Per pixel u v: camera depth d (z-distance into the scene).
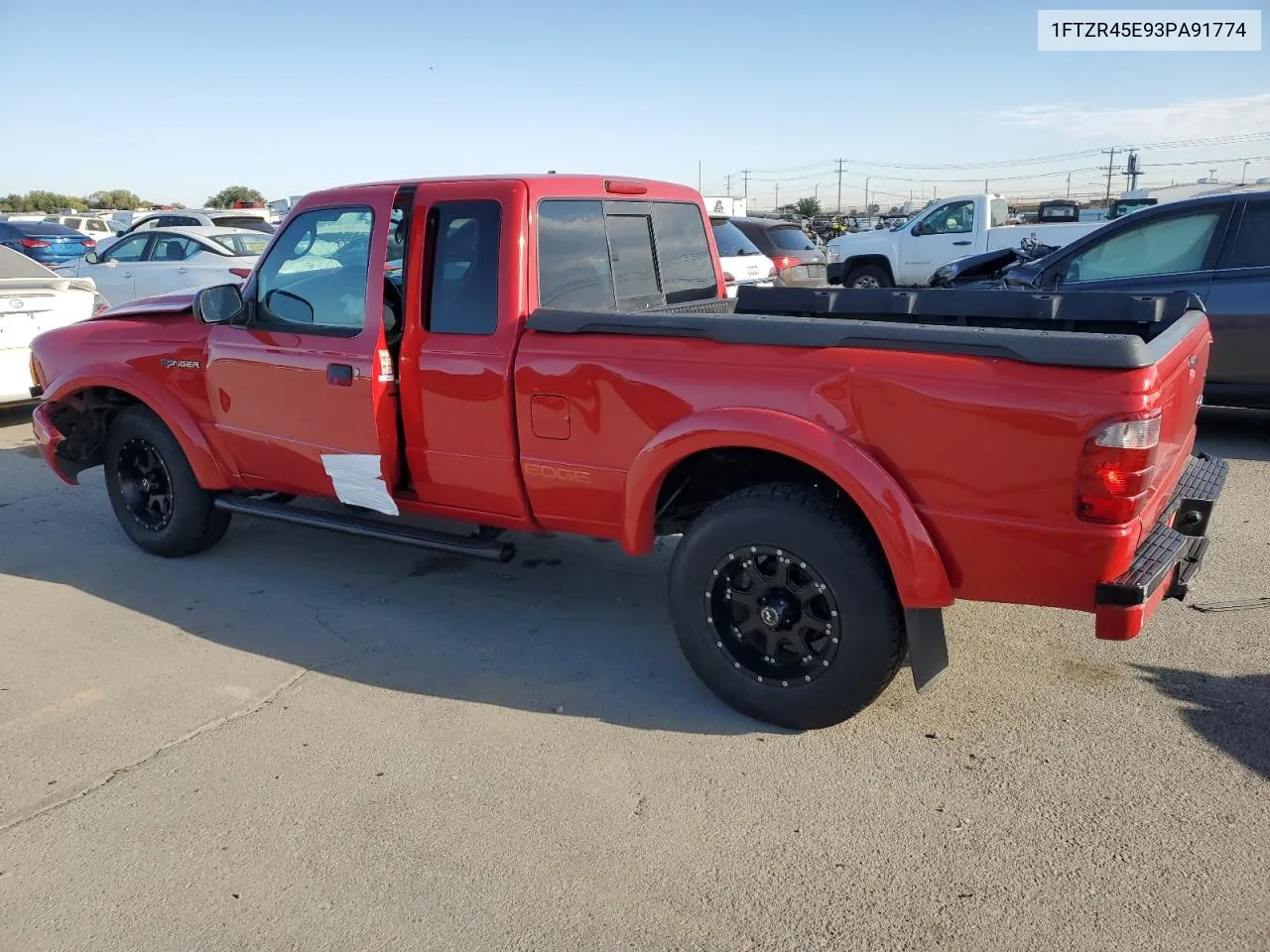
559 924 2.61
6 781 3.32
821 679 3.39
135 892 2.76
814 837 2.94
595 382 3.63
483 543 4.18
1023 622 4.39
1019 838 2.90
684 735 3.53
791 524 3.30
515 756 3.41
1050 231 15.31
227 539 5.71
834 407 3.19
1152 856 2.80
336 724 3.65
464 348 3.95
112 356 5.12
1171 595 3.37
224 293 4.52
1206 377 7.35
